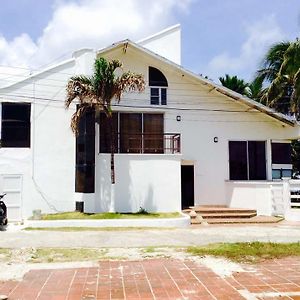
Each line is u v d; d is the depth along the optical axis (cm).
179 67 1881
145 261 832
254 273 718
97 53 1794
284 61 2217
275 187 1767
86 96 1606
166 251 955
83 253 939
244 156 2008
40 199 1755
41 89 1794
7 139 1750
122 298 581
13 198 1734
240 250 937
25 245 1080
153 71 1939
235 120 2000
